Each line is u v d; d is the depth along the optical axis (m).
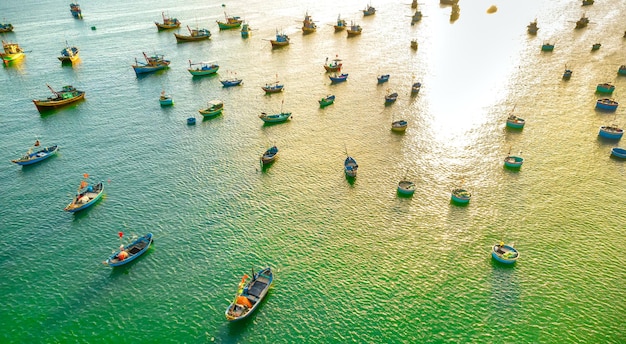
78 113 106.38
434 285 52.06
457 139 88.25
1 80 129.38
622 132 84.00
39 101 104.19
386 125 95.44
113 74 134.12
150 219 65.31
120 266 55.72
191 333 46.44
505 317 47.66
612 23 172.25
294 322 47.44
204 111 101.31
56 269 55.81
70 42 170.50
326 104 106.75
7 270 55.78
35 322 48.22
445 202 67.69
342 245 58.94
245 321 47.53
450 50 152.62
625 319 46.91
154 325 47.50
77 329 47.25
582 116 95.31
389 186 72.38
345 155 82.88
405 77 126.19
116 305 50.19
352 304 49.59
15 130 97.19
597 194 68.38
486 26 188.00
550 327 46.28
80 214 66.94
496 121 95.44
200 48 161.88
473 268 54.47
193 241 60.25
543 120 94.62
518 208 65.62
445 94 112.31
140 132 95.56
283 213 66.06
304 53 153.88
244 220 64.56
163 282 53.31
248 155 84.19
